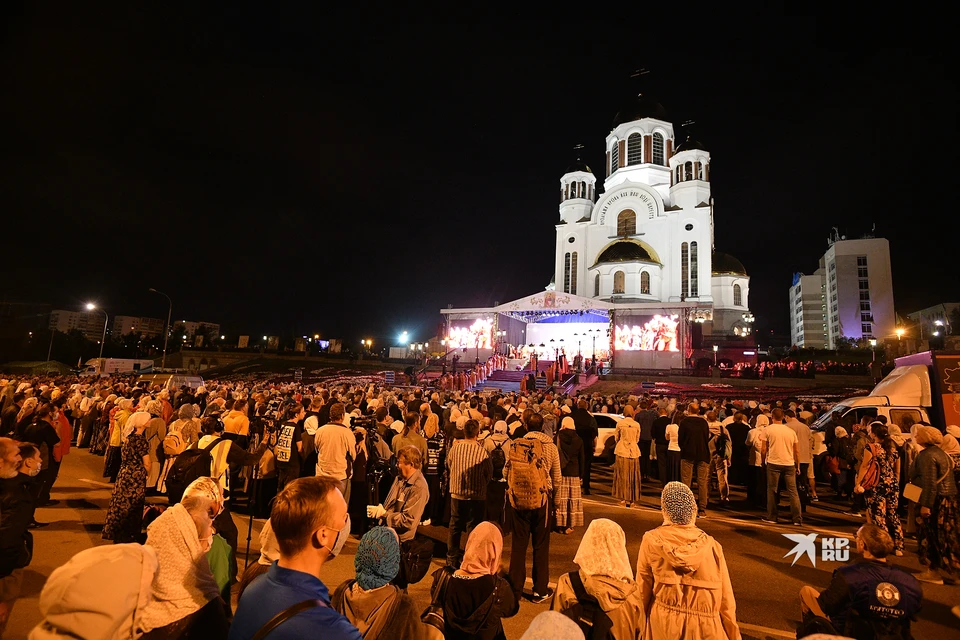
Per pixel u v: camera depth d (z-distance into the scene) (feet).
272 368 191.62
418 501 18.93
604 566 10.64
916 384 45.09
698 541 12.24
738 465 42.16
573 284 195.52
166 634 8.75
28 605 17.76
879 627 12.60
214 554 12.07
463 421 35.91
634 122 204.13
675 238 181.16
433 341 204.23
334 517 7.49
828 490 47.57
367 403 48.16
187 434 22.91
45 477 28.55
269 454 29.01
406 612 9.08
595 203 203.72
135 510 20.86
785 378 118.73
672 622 11.75
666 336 130.52
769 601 20.70
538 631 7.00
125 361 188.55
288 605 6.72
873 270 318.04
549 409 40.24
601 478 50.16
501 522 26.66
